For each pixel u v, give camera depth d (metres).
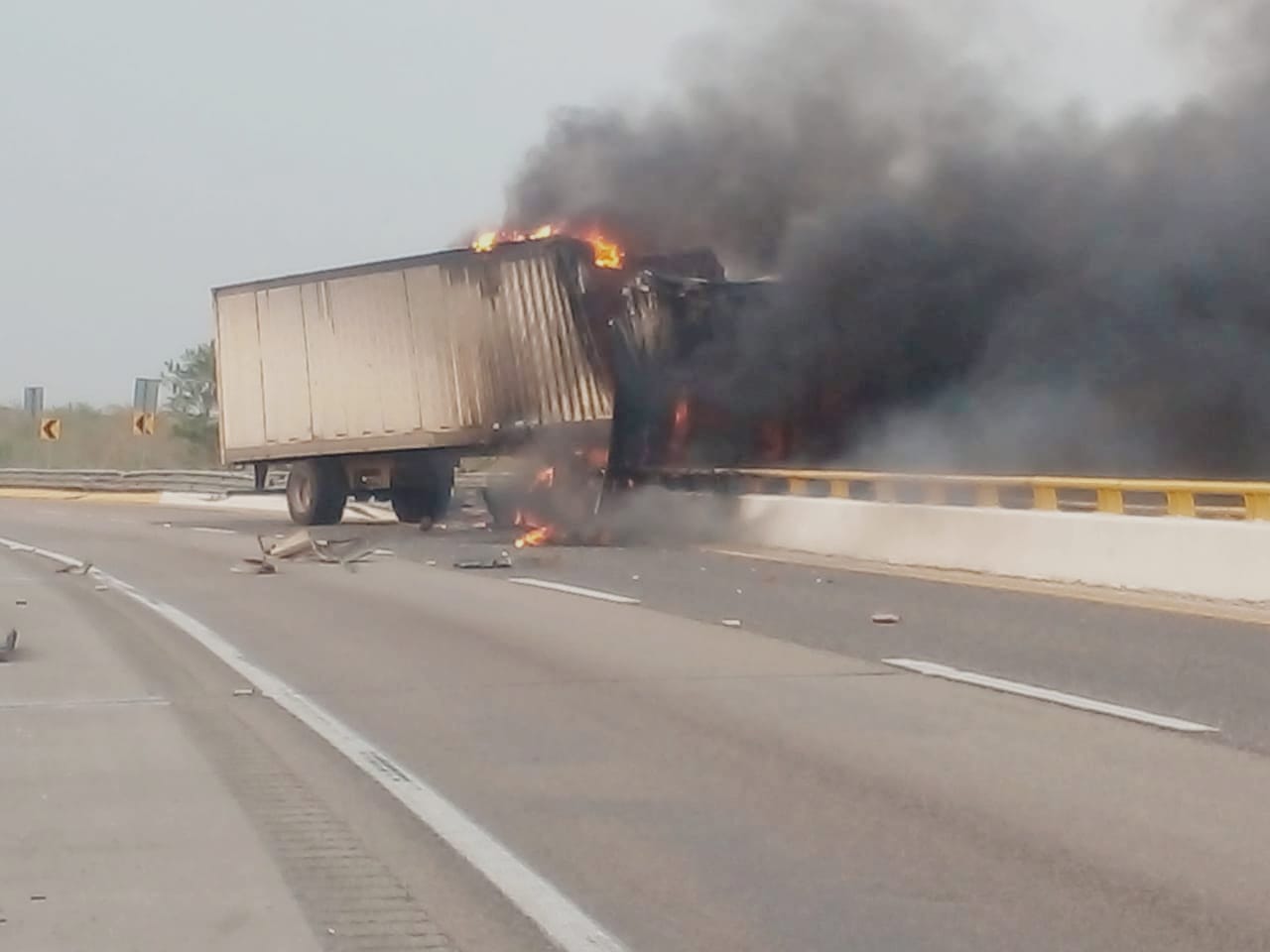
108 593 20.47
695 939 6.53
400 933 6.63
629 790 9.16
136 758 10.17
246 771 9.76
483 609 18.06
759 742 10.45
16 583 22.02
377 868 7.61
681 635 15.66
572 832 8.24
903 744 10.34
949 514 22.11
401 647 15.11
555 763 9.91
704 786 9.24
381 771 9.72
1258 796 8.85
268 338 31.33
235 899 7.12
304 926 6.73
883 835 8.13
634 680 12.95
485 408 27.62
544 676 13.23
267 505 42.28
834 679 12.89
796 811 8.64
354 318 29.72
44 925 6.76
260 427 31.42
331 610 18.19
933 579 20.64
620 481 26.91
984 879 7.36
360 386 29.66
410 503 32.69
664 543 26.98
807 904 7.00
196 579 22.20
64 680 13.28
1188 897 7.05
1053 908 6.91
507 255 27.19
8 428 84.38
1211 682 12.45
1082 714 11.27
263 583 21.50
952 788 9.10
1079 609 17.09
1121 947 6.41
